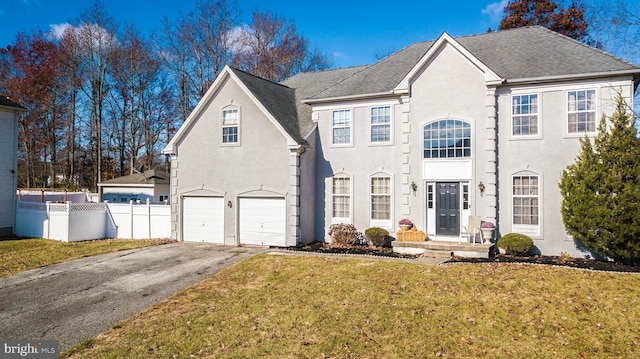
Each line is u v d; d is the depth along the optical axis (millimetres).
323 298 10133
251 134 18234
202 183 19219
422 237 15906
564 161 14703
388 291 10523
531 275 11578
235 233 18406
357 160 18109
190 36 39406
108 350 7461
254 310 9406
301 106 21047
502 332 8164
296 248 16672
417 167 16719
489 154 15477
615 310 9070
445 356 7199
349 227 17516
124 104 42031
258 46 40062
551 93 14930
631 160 12430
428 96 16578
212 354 7281
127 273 13133
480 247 14430
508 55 16734
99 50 37438
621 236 12328
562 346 7586
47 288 11508
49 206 20984
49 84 39969
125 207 21328
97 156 40906
